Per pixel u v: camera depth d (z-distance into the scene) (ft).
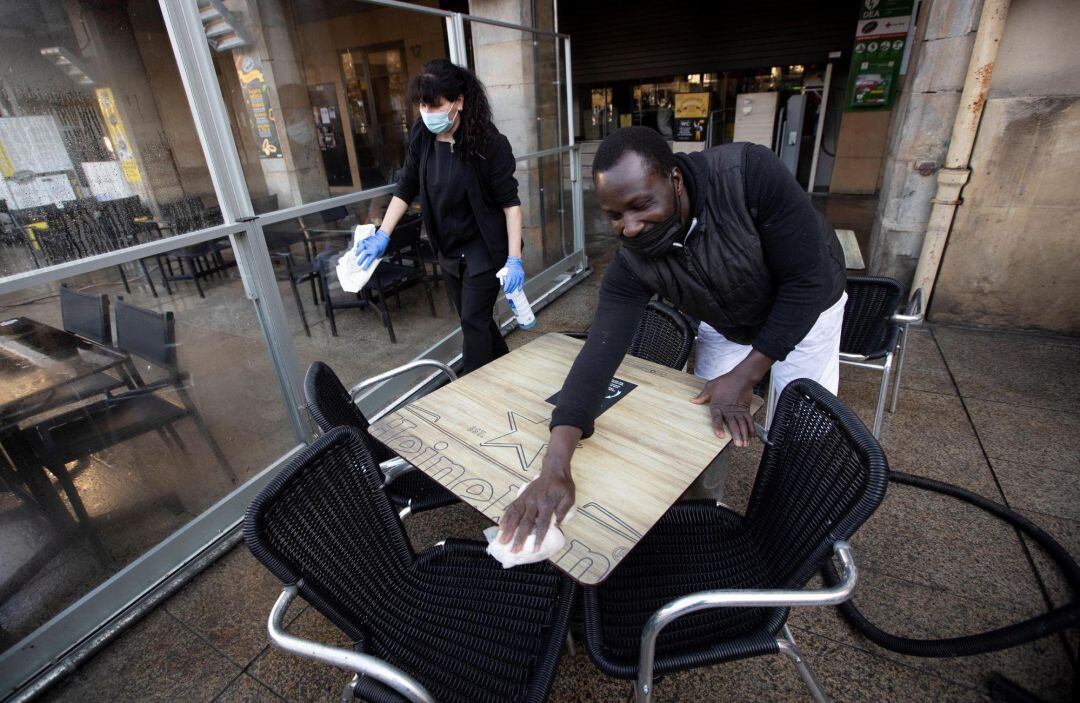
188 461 6.65
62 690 5.10
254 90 6.84
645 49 27.20
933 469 7.40
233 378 7.04
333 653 3.02
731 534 4.67
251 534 3.06
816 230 3.74
